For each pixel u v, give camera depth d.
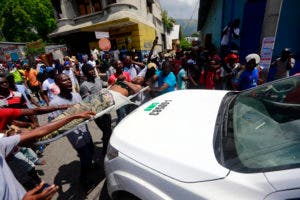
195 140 1.61
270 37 4.32
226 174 1.28
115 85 3.00
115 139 2.00
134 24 14.59
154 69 4.07
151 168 1.55
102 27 14.89
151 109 2.35
